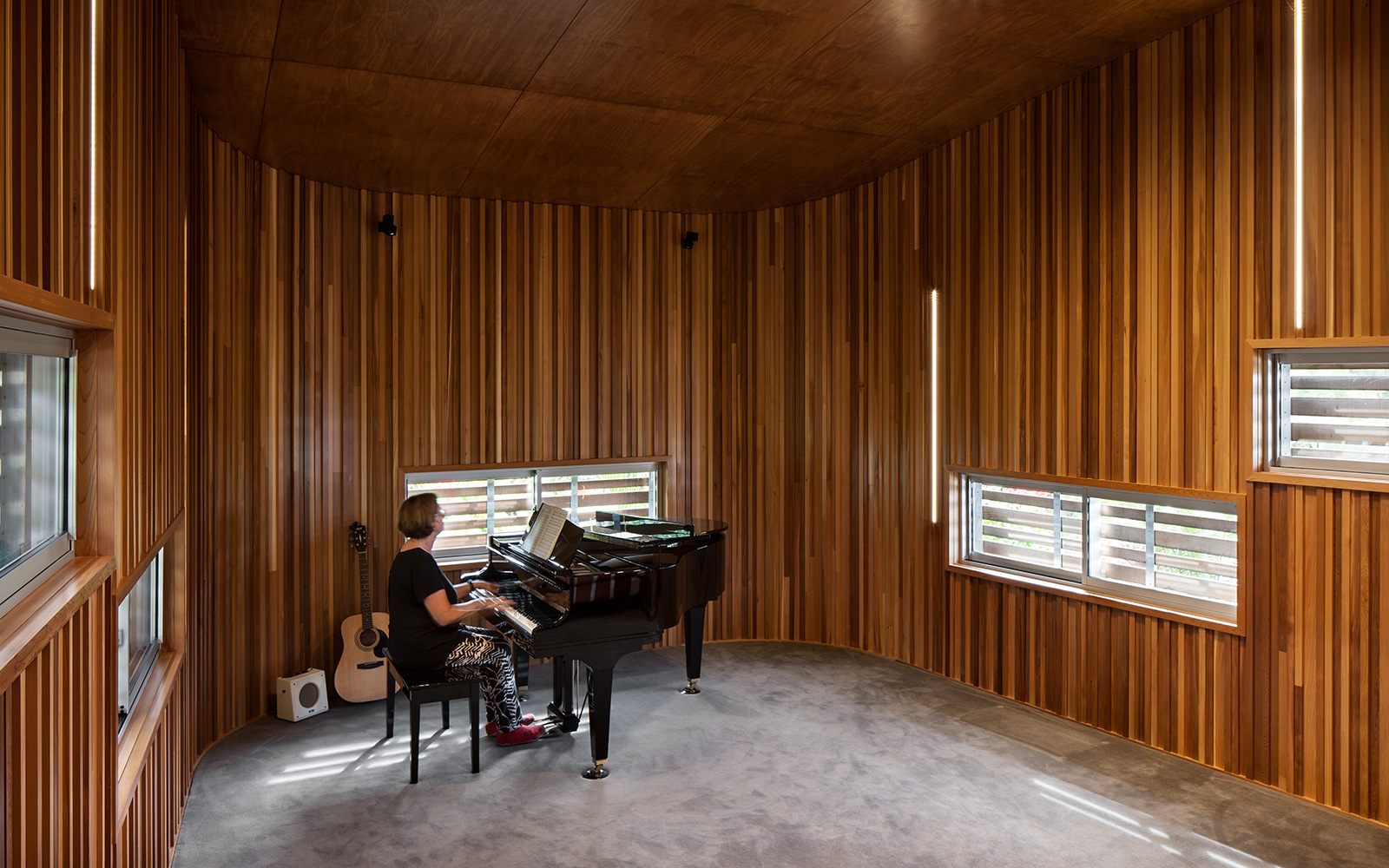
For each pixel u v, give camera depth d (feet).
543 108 13.32
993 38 11.62
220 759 12.73
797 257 18.97
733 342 19.47
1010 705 14.57
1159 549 12.60
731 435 19.48
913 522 16.90
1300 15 10.50
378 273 16.81
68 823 5.27
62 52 5.28
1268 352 11.19
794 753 12.67
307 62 11.55
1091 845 9.82
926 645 16.70
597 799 11.25
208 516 13.32
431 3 10.09
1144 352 12.44
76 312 5.34
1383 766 10.11
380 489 16.79
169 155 9.81
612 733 13.61
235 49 11.13
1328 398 10.77
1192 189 11.73
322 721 14.35
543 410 18.19
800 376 18.95
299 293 15.70
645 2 10.23
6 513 4.87
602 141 14.76
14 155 4.49
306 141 14.20
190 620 12.02
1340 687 10.44
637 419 19.03
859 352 18.01
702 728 13.78
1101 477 13.14
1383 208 9.83
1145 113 12.25
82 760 5.55
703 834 10.27
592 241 18.63
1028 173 14.11
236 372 14.21
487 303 17.72
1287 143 10.67
